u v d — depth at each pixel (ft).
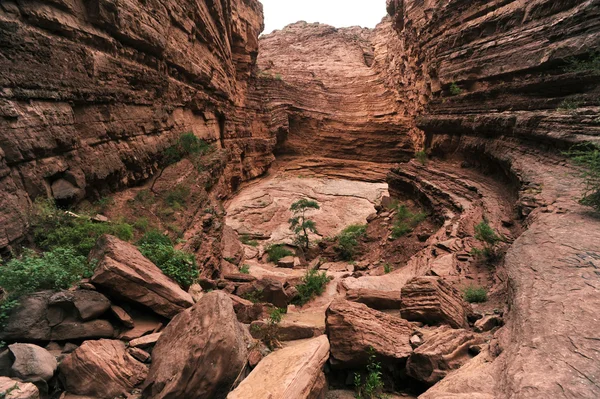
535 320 13.19
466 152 70.33
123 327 16.75
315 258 75.36
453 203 56.75
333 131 159.84
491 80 65.72
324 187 133.69
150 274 18.51
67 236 25.80
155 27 52.90
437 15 87.40
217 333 13.11
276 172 151.23
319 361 15.23
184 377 12.31
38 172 28.25
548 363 10.66
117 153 41.91
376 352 16.25
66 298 15.52
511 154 50.96
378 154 154.30
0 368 12.84
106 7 38.91
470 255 34.71
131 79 47.03
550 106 50.37
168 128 61.36
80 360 13.70
